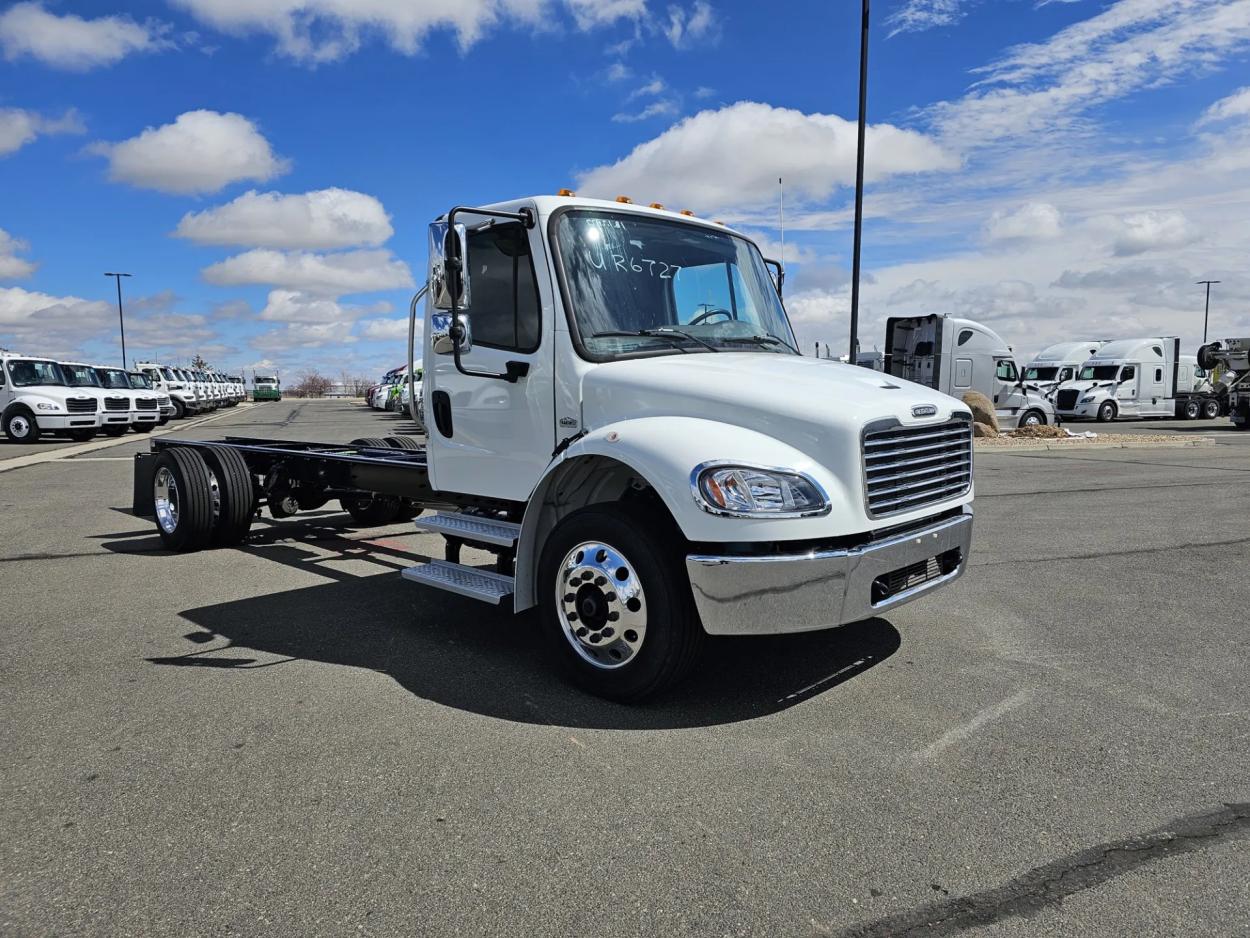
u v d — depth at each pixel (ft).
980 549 24.76
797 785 10.31
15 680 13.96
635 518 12.35
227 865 8.64
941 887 8.26
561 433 14.14
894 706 12.80
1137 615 17.79
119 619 17.60
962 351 70.23
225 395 166.30
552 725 12.10
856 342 47.52
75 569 22.53
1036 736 11.72
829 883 8.32
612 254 14.85
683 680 12.64
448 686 13.65
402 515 29.19
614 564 12.59
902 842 9.04
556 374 14.11
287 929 7.64
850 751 11.26
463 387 15.90
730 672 14.26
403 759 11.01
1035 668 14.51
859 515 11.77
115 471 47.52
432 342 16.48
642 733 11.83
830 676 14.08
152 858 8.78
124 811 9.73
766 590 11.37
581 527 12.89
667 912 7.88
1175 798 9.98
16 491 38.81
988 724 12.14
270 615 17.90
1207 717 12.39
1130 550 24.54
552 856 8.79
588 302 14.24
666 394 12.91
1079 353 110.63
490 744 11.46
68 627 17.01
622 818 9.53
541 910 7.91
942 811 9.69
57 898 8.11
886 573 12.23
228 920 7.77
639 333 14.70
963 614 17.85
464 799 9.96
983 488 38.42
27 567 22.79
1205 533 27.17
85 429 76.74
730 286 16.72
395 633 16.57
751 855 8.80
